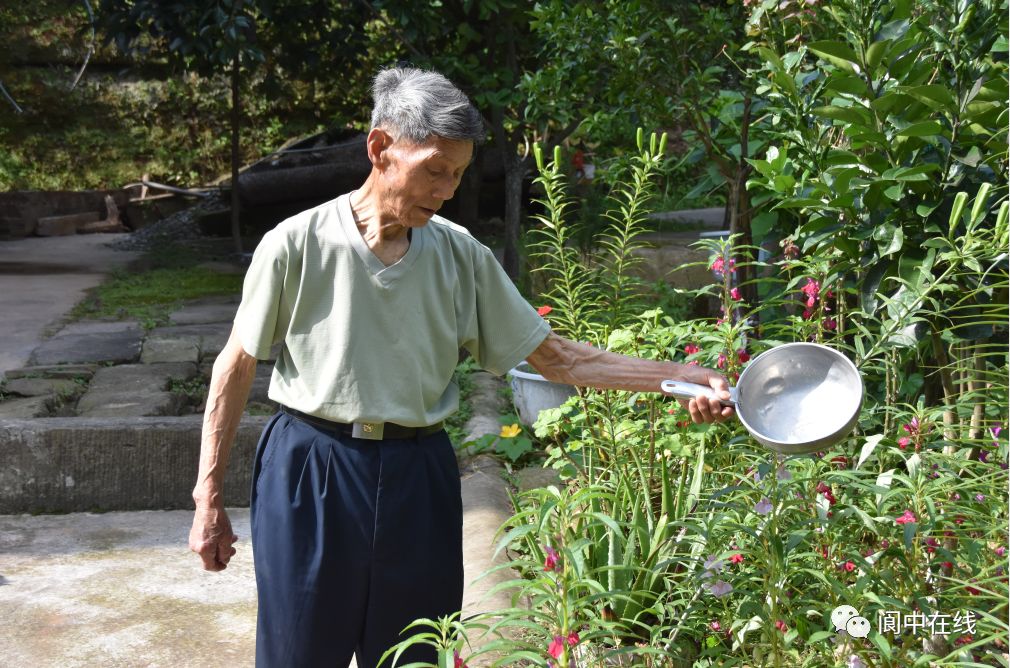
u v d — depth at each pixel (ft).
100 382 17.99
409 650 6.17
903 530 6.94
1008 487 7.34
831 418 5.90
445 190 5.70
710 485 8.82
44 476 13.24
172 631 9.82
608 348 9.37
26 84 55.16
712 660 7.18
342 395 5.95
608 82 15.60
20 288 29.60
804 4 9.75
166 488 13.41
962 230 8.32
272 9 29.35
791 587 7.13
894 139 8.43
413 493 6.08
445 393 6.47
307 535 5.98
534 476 13.43
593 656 7.36
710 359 9.14
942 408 7.61
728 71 14.61
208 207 45.44
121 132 57.93
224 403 6.30
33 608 10.28
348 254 5.90
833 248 9.00
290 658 6.05
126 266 35.68
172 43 27.61
